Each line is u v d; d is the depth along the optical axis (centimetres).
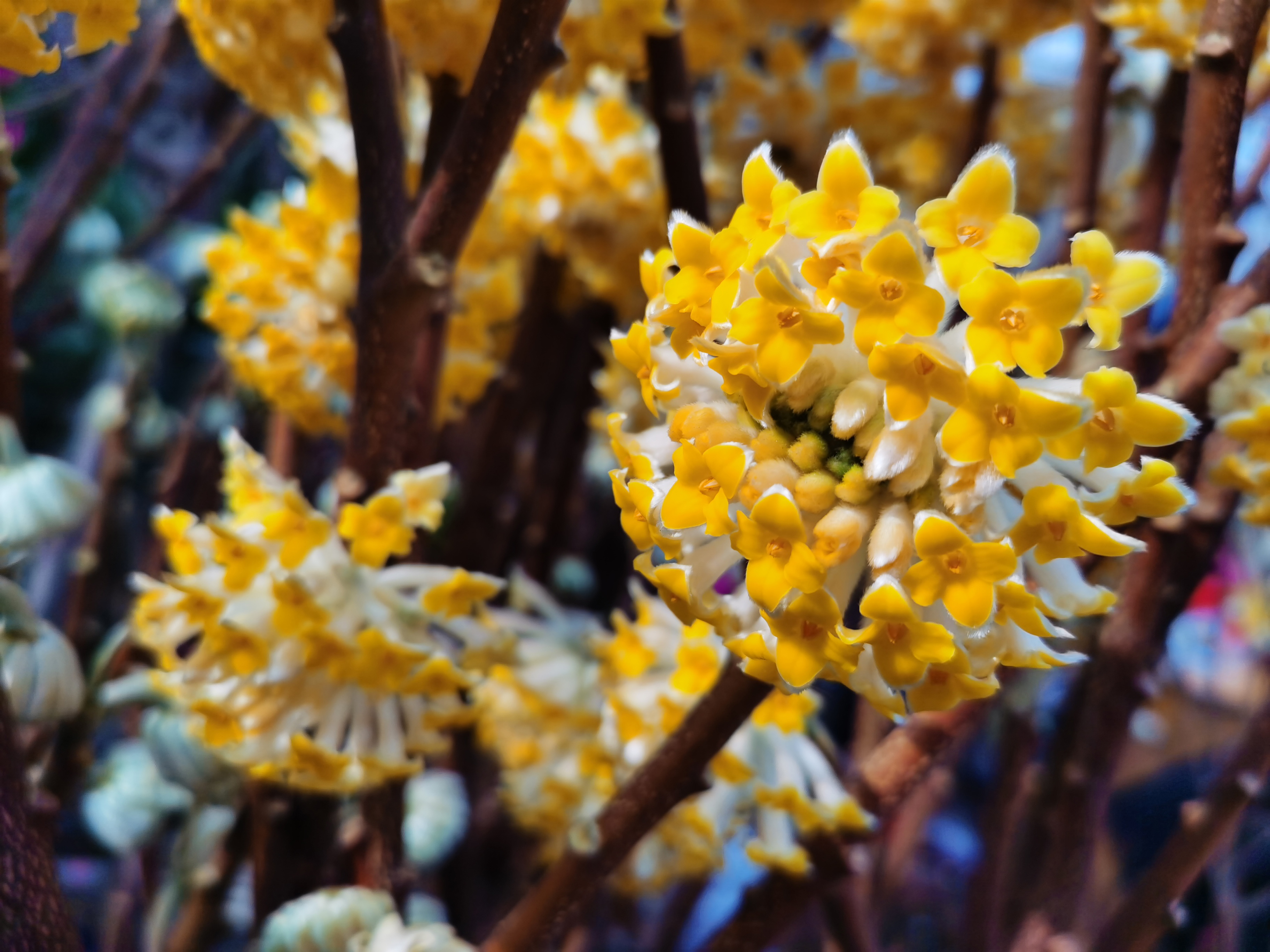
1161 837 30
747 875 29
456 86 16
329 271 19
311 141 21
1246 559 35
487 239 22
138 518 33
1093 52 21
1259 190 21
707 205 19
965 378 10
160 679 17
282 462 25
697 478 11
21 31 13
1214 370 15
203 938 21
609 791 20
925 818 26
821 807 16
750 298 10
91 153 29
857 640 10
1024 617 10
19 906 12
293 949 16
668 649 19
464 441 27
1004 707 22
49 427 44
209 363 37
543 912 14
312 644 15
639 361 11
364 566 16
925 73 26
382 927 16
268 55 16
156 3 31
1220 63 15
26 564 32
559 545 28
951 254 10
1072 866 19
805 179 26
